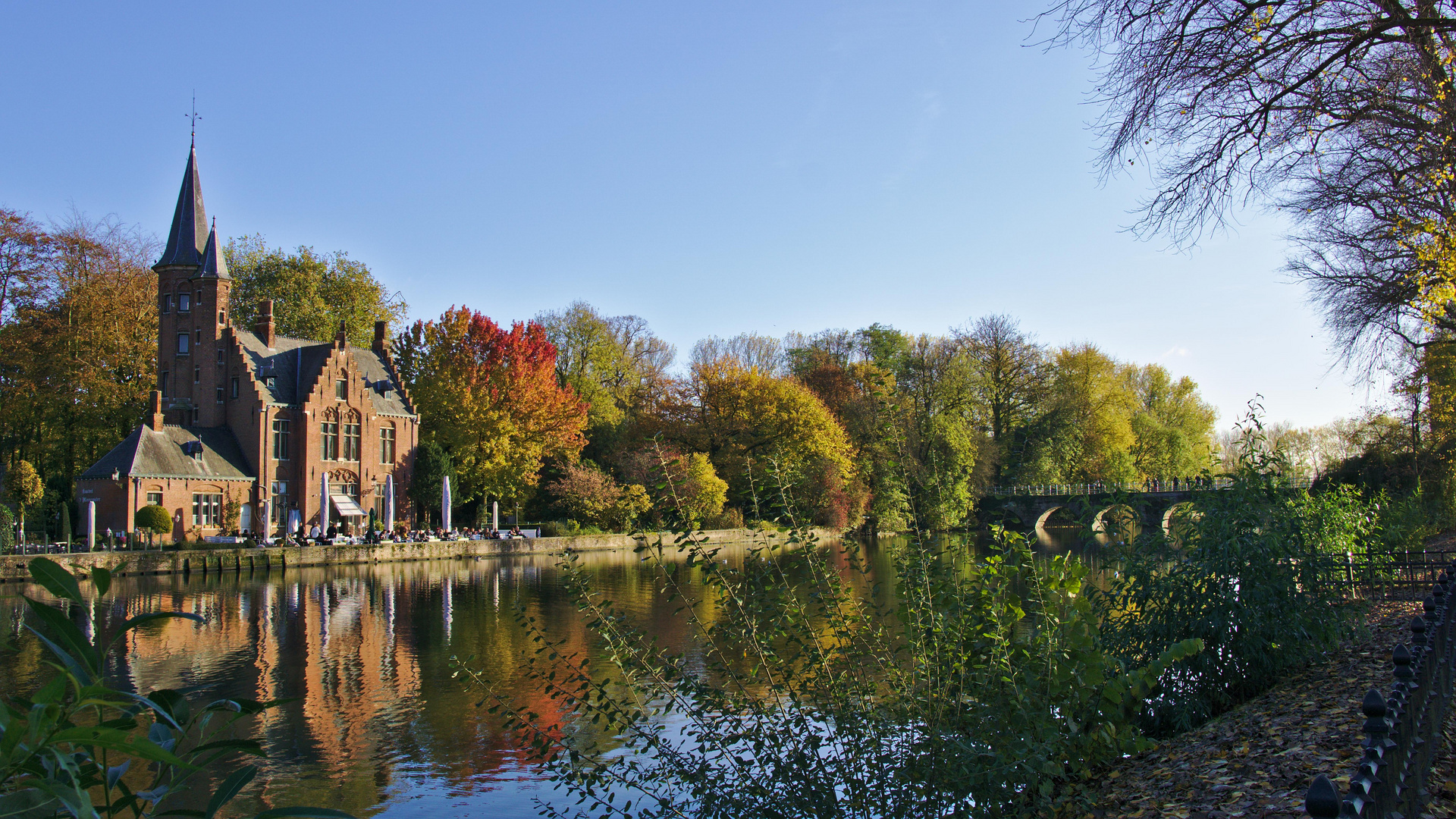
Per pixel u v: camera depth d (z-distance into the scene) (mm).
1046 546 54188
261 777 13312
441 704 17109
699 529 9039
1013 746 7684
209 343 51344
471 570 42438
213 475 47406
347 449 53656
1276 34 12648
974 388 72562
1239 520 10938
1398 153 15844
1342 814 3176
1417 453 34219
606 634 8820
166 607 29250
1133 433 73875
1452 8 12984
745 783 8430
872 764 8148
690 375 73312
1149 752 9852
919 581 8586
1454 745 7605
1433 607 7410
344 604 30062
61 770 3027
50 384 50094
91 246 51438
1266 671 11289
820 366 77688
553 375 62812
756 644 8688
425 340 64438
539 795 12430
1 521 37406
